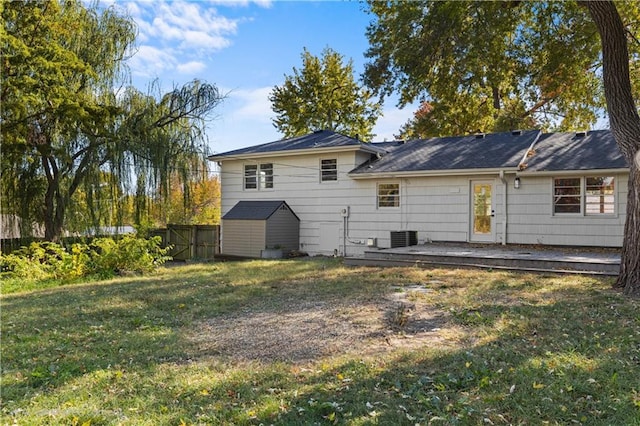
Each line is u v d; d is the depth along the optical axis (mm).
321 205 15180
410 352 4074
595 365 3564
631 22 15109
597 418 2717
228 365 3939
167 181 15672
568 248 11508
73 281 10344
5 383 3598
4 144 13461
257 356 4191
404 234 12875
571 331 4594
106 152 15055
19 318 6027
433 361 3809
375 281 8219
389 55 14969
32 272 11312
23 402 3197
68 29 14758
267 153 15781
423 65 13156
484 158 12852
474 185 12797
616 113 6812
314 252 15320
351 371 3637
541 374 3408
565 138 13609
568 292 6727
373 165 14484
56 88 13820
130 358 4195
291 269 10492
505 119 21109
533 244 12023
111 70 15898
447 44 12664
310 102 30766
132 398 3238
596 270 8555
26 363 4121
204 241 16172
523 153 12602
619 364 3561
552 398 2996
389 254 11055
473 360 3783
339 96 30828
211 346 4551
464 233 12930
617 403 2881
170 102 16016
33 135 14562
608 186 11141
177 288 8148
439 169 12836
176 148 15836
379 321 5270
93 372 3805
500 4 11414
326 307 6105
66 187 15141
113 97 15930
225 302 6719
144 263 11641
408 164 13820
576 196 11516
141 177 15297
